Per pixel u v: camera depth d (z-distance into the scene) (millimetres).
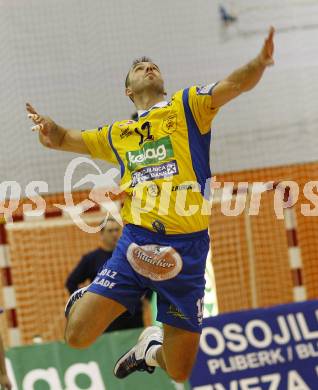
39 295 30625
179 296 14312
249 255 31922
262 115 34125
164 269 14062
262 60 12367
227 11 34219
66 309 15070
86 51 33094
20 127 32000
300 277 30203
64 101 32750
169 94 33688
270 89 34312
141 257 14148
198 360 22328
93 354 21938
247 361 22641
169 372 15117
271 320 23250
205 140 14070
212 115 13805
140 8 33719
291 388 22656
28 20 32750
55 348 21844
